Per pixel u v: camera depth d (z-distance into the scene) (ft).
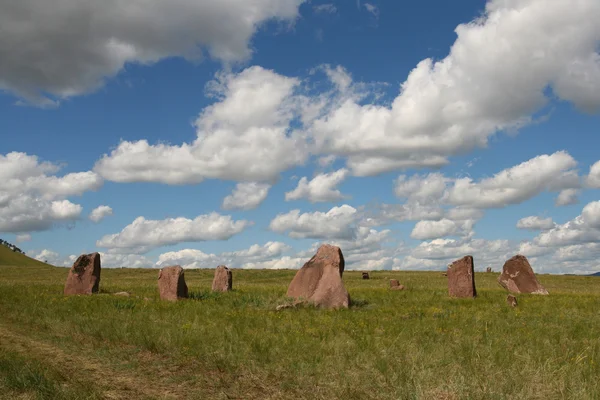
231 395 27.61
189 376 31.24
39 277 193.47
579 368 29.94
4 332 47.57
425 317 56.85
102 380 30.45
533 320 53.72
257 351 35.76
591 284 156.87
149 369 33.27
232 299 78.33
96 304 69.05
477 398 25.13
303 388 28.48
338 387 28.04
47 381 27.78
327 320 53.26
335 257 76.23
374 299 81.46
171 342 39.55
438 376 28.89
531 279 105.70
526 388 26.35
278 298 76.38
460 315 57.82
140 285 133.59
